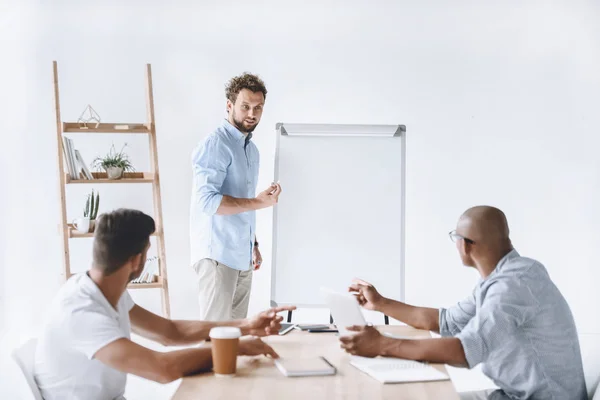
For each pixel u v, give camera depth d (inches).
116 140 184.4
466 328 76.9
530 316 77.5
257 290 185.8
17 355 69.1
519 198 183.2
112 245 69.4
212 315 126.6
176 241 185.6
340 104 184.2
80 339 67.7
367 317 182.9
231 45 184.7
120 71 184.2
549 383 78.2
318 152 161.9
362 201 160.7
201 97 185.0
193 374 68.7
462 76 183.3
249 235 130.3
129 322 76.8
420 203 183.9
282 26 184.5
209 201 121.3
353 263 159.6
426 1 183.2
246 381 65.9
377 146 161.6
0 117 181.6
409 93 183.8
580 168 182.2
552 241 182.7
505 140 183.2
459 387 146.6
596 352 86.4
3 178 181.8
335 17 183.8
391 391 62.8
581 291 181.9
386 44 183.8
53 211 182.9
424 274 184.1
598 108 181.6
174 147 185.2
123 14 184.5
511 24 182.9
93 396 71.7
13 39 182.5
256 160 136.9
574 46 181.8
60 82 183.8
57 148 162.1
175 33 185.0
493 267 83.0
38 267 182.2
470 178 183.8
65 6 183.8
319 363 71.6
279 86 184.5
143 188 185.2
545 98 182.5
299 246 159.9
